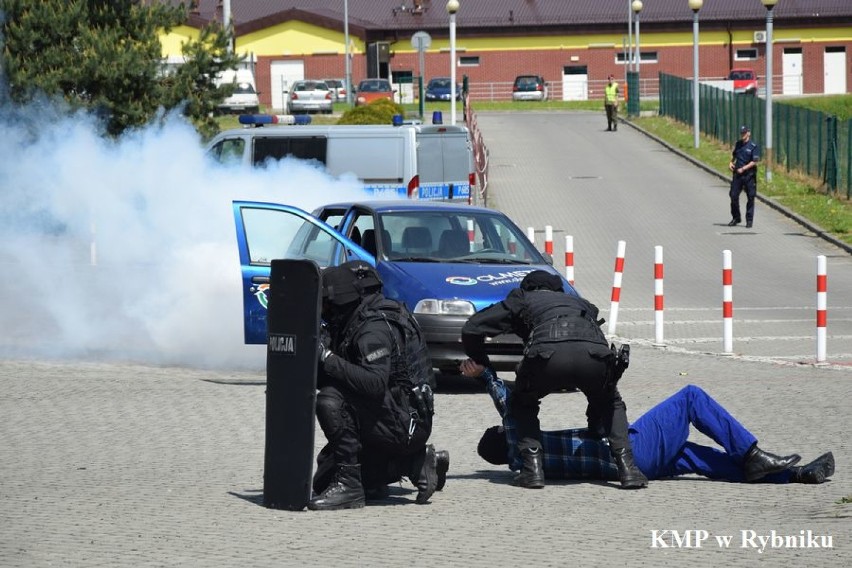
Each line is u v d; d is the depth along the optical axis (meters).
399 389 25.06
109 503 25.77
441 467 26.50
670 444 27.73
